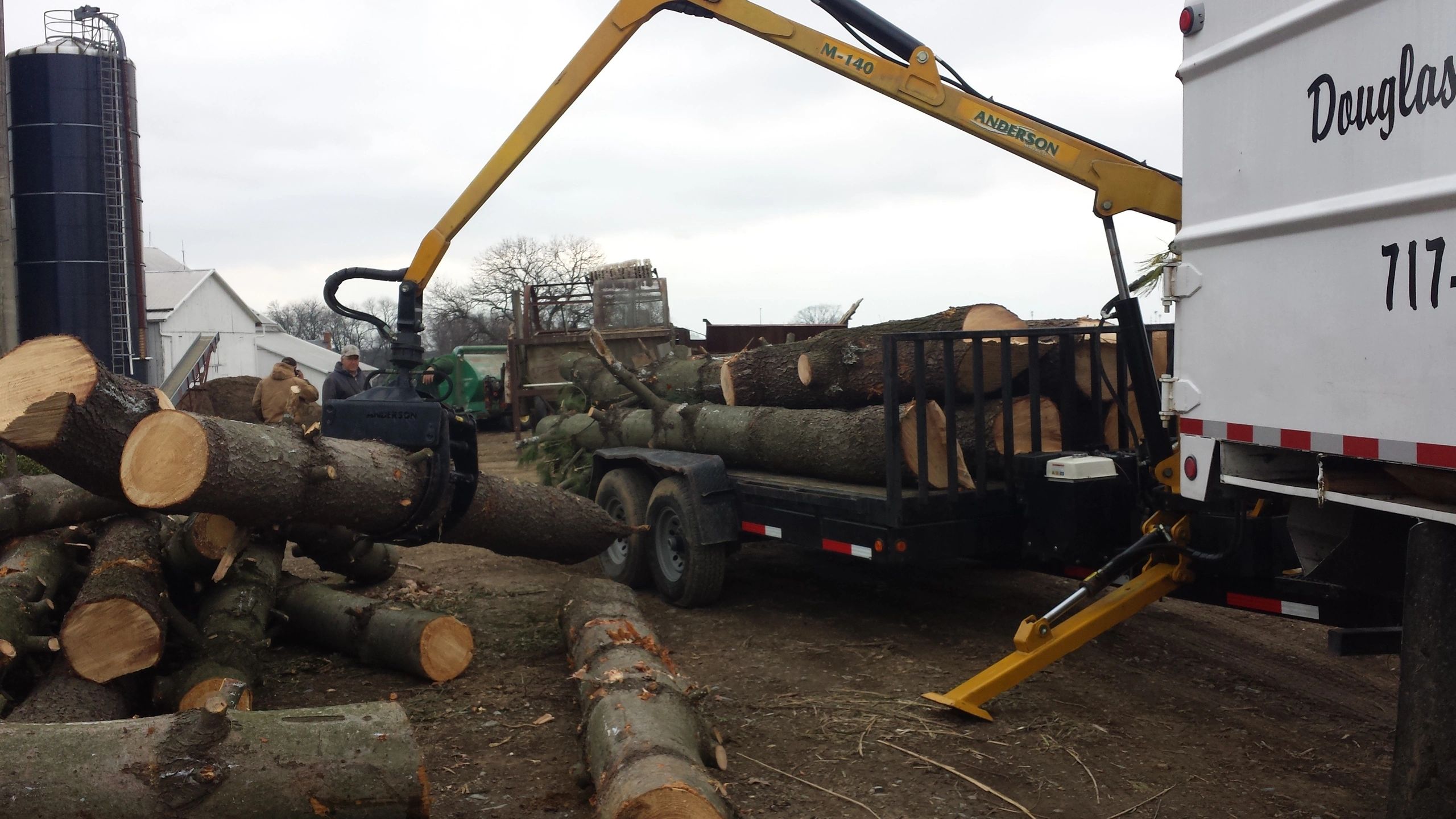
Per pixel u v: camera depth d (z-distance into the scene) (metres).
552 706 5.25
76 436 3.96
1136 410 6.47
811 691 5.47
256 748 3.22
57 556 5.48
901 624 6.84
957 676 5.69
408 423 5.61
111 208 22.72
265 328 50.41
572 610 5.77
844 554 6.17
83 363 3.97
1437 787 2.88
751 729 4.91
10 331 16.95
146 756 3.13
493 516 6.36
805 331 17.73
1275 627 6.65
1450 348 2.76
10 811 2.99
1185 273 3.94
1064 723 4.93
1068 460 5.28
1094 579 5.00
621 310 16.94
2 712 4.32
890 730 4.86
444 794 4.18
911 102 6.51
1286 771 4.37
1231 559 4.63
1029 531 5.64
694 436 8.12
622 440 9.12
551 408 17.83
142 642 4.59
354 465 5.20
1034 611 7.16
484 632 6.66
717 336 17.48
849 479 6.78
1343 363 3.15
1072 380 6.15
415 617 5.70
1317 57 3.25
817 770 4.41
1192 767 4.41
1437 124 2.79
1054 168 6.10
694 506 7.14
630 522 7.77
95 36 23.23
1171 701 5.25
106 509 5.78
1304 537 3.71
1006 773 4.36
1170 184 5.94
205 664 4.79
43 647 4.52
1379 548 3.48
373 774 3.28
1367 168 3.05
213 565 5.32
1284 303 3.41
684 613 7.24
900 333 5.66
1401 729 3.01
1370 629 3.98
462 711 5.18
